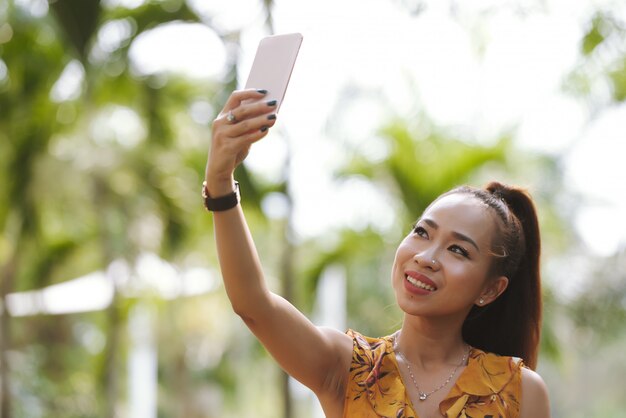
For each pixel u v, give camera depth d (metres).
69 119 11.62
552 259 13.38
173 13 10.08
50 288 15.40
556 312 13.67
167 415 19.39
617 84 10.07
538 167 16.39
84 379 15.62
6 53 10.71
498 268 2.54
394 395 2.43
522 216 2.73
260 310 2.37
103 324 16.62
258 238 15.56
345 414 2.45
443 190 10.80
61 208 12.13
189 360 19.59
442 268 2.44
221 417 20.56
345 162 11.62
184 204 12.11
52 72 10.92
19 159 11.31
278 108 2.22
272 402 20.38
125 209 12.22
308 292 12.22
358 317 15.83
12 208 11.49
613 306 14.44
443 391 2.48
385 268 14.48
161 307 16.62
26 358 14.29
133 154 11.87
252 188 9.65
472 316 2.81
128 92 11.57
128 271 13.50
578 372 22.52
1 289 12.66
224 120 2.24
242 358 19.80
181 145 12.31
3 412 12.54
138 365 18.84
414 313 2.45
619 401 22.55
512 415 2.48
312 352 2.46
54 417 14.38
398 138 10.97
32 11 10.57
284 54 2.28
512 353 2.84
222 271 2.35
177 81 11.98
